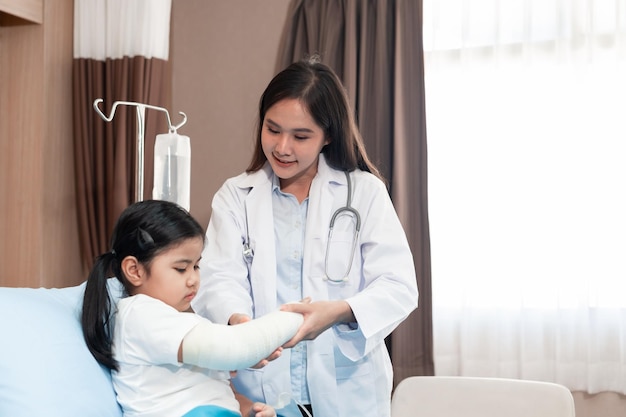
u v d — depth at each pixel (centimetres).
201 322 128
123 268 133
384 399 176
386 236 170
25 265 326
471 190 322
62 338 123
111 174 330
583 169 311
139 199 251
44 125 325
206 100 361
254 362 128
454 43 326
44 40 324
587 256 310
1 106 328
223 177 358
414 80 321
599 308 311
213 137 359
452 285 326
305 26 339
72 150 341
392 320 161
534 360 317
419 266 318
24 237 326
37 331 120
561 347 313
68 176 339
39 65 324
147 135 324
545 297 316
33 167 325
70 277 341
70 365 121
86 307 130
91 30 333
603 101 310
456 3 325
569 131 312
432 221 328
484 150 322
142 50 325
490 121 321
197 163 362
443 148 327
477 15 323
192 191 363
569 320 313
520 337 317
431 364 317
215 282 162
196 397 130
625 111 307
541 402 238
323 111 160
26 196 326
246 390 166
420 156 320
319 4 335
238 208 176
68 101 339
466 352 321
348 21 324
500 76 318
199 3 361
